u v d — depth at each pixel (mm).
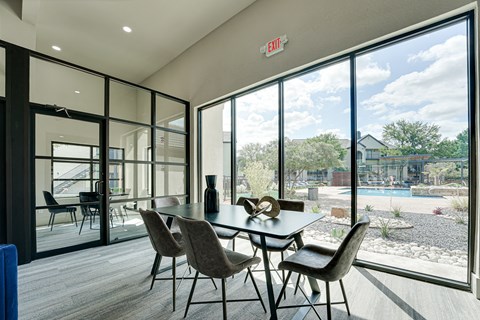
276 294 2227
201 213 2350
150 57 5473
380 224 2672
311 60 3068
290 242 2281
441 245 2322
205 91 4703
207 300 2121
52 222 3301
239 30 4008
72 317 1870
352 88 2846
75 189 3543
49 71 3543
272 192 3668
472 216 2133
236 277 2596
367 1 2633
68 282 2463
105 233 3795
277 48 3416
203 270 1673
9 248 1504
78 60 5559
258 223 1881
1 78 2873
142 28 4379
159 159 4711
